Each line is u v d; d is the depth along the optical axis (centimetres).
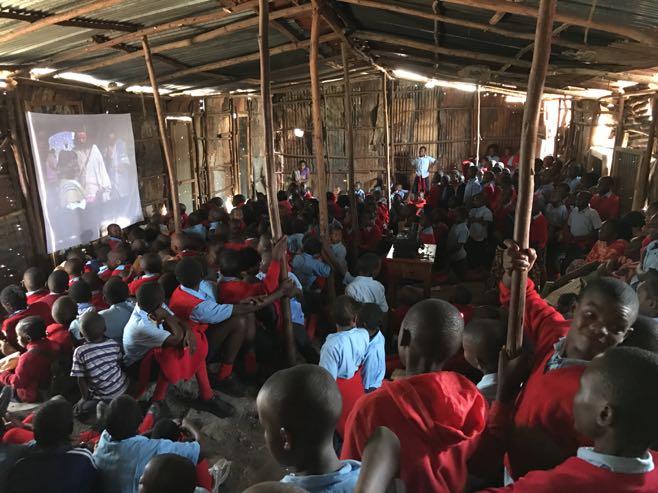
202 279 410
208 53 670
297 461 135
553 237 676
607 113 935
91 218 707
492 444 158
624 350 113
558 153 1198
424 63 789
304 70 887
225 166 1175
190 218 696
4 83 561
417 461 135
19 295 417
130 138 805
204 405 392
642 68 473
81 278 443
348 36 638
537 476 114
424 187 1230
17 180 583
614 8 314
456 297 393
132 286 432
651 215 468
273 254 404
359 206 840
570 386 146
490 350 209
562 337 176
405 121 1273
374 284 429
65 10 398
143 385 377
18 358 396
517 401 167
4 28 415
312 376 136
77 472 212
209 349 404
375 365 308
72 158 664
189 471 189
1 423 249
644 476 106
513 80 750
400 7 441
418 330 160
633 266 395
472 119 1242
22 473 207
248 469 329
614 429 107
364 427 145
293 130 1336
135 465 225
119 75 705
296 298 455
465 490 157
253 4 434
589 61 465
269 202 400
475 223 738
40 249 608
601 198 692
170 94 925
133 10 441
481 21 441
